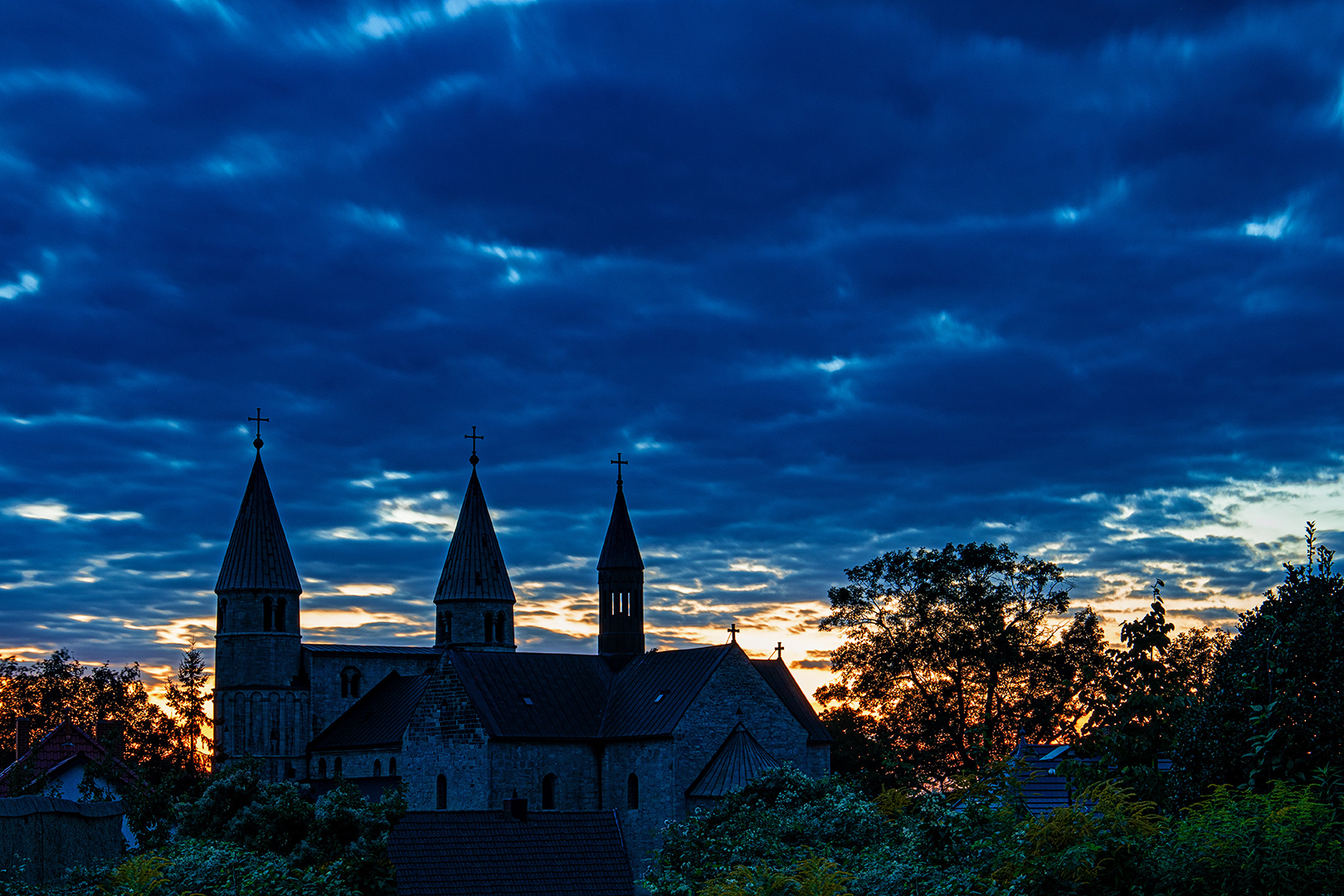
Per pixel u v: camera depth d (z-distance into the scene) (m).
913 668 101.38
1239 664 28.08
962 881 23.52
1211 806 23.03
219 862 34.19
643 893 80.75
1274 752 25.69
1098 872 21.89
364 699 120.56
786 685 96.62
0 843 30.67
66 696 144.62
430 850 51.66
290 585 122.06
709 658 84.38
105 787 78.06
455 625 121.50
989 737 29.92
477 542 123.25
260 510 123.31
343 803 52.19
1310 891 20.31
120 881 31.03
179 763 128.75
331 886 36.19
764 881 26.11
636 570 97.12
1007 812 25.03
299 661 122.25
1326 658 26.31
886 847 29.81
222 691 119.88
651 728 82.38
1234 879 20.77
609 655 94.50
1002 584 100.75
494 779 81.69
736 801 59.56
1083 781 28.55
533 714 85.31
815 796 58.94
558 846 53.72
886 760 33.88
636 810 82.94
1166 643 30.11
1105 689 30.64
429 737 86.62
